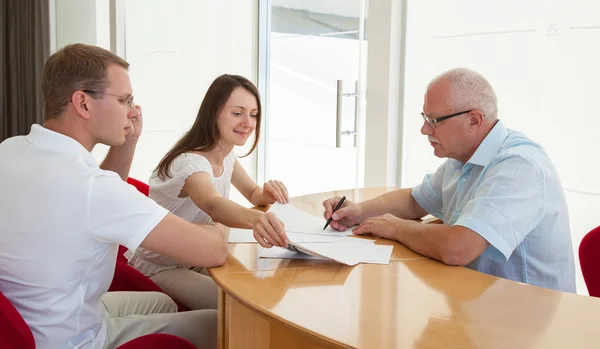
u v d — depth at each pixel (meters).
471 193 2.02
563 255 1.98
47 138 1.58
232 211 2.00
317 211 2.38
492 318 1.31
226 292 1.51
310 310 1.35
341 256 1.74
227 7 4.72
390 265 1.70
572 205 3.01
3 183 1.54
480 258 2.02
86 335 1.69
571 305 1.39
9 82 5.06
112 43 4.39
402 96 3.69
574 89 2.95
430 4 3.48
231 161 2.66
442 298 1.43
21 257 1.52
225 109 2.39
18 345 1.38
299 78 4.50
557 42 2.98
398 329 1.24
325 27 4.23
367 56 3.74
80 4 4.61
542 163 1.91
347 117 4.11
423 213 2.38
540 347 1.16
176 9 4.57
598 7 2.83
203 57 4.73
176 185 2.28
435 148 2.12
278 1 4.61
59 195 1.51
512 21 3.14
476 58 3.31
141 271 2.42
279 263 1.72
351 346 1.16
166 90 4.62
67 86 1.62
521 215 1.79
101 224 1.54
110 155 2.21
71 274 1.56
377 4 3.62
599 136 2.88
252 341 1.53
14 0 4.94
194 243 1.64
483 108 1.99
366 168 3.80
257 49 4.80
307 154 4.52
